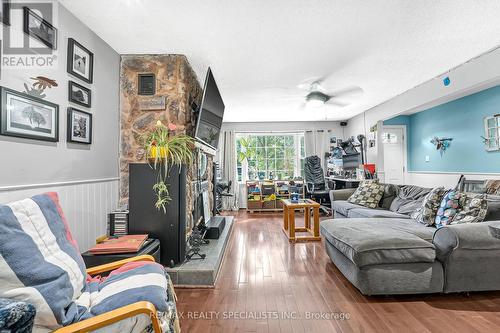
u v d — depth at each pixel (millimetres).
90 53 2330
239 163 6922
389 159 5902
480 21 2311
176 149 2467
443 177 4922
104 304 1146
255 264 2824
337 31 2432
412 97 4250
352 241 2129
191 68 3238
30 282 1042
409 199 3562
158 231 2367
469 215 2334
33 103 1729
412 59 3076
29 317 835
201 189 3318
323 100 4359
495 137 3928
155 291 1211
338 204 4371
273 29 2377
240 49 2768
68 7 2020
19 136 1627
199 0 1952
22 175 1665
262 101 4785
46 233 1257
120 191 2852
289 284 2332
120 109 2885
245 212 6281
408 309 1901
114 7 2031
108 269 1598
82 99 2230
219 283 2367
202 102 2756
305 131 6781
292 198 4098
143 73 2896
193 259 2568
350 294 2141
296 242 3646
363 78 3674
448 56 3016
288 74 3479
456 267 2014
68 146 2076
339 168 6320
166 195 2371
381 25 2344
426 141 5414
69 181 2076
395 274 2016
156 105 2877
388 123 5891
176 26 2312
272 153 6934
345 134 6805
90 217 2336
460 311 1866
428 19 2262
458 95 3977
